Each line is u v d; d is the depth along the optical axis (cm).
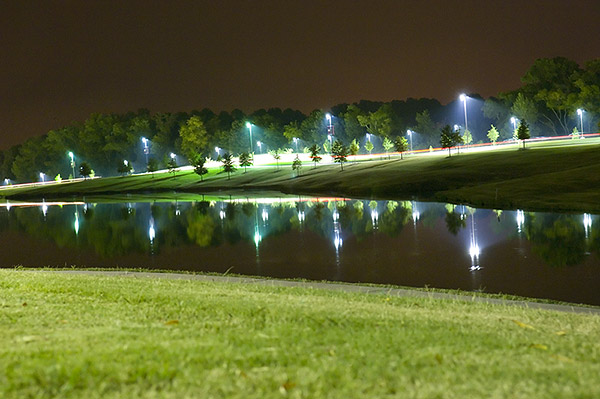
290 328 838
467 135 10706
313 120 14100
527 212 3484
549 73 12300
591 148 6134
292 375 593
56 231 3841
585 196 3809
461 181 5759
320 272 2014
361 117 13100
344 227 3266
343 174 7744
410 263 2117
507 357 694
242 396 534
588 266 1933
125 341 735
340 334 808
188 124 14488
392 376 596
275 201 5569
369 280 1852
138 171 15962
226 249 2656
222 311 978
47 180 16775
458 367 633
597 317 1103
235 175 10212
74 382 557
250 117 15838
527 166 5800
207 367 618
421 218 3500
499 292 1625
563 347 771
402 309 1097
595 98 10538
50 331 802
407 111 16962
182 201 6450
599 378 595
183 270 2141
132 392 541
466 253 2270
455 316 1021
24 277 1462
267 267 2147
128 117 17450
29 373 573
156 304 1055
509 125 12044
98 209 5872
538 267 1952
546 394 539
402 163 7831
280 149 13988
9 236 3638
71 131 16650
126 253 2677
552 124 12362
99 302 1073
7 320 880
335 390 554
